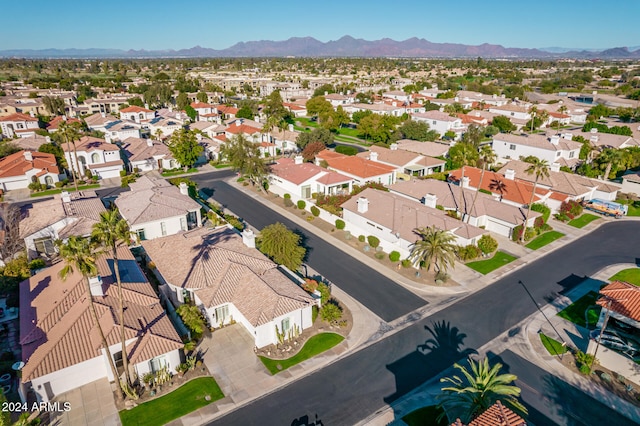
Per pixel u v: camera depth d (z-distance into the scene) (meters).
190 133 88.38
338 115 118.12
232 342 32.03
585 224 57.06
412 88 191.38
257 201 63.97
